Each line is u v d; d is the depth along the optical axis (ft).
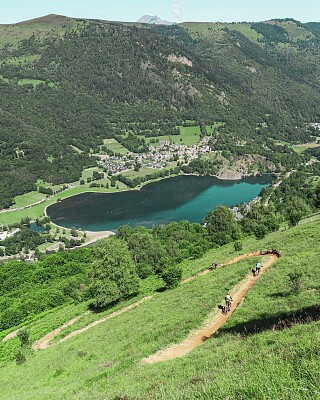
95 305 213.66
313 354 37.81
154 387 52.13
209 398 35.01
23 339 189.78
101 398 58.75
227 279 139.64
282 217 382.83
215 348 73.46
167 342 99.96
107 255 207.72
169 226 506.48
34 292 321.93
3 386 138.00
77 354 131.85
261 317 88.28
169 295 161.07
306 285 100.42
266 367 38.09
